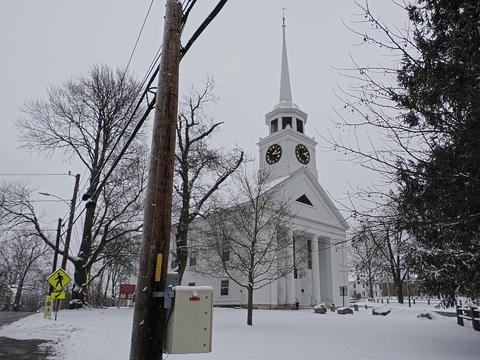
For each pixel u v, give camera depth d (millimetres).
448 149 6625
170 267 33906
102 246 28016
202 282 41906
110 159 28484
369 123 6750
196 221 31125
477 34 6871
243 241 23406
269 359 10086
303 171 46031
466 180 6645
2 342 12156
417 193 6945
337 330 17516
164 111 5020
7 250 53500
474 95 5945
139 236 28453
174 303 4461
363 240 7117
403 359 10766
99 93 30078
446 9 7344
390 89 6676
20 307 69688
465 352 12078
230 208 24000
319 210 46562
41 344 11742
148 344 4270
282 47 59000
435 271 12391
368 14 6660
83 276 28406
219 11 5461
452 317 25812
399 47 6383
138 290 4457
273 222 22844
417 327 18859
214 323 19234
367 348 12617
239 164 27500
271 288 37562
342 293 44062
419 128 6625
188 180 26891
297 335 15398
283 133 49906
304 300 43531
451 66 6238
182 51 5879
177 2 5637
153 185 4727
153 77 7559
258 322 20328
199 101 29250
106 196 28312
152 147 4930
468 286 11984
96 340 12547
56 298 19500
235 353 10750
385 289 91250
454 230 8930
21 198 27000
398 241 9492
